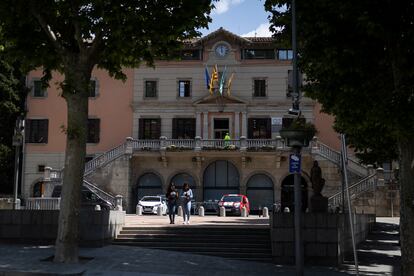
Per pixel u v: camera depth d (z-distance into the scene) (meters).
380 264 16.16
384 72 13.43
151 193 44.97
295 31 13.70
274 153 43.25
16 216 17.78
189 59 46.53
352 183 41.78
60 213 14.32
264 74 45.81
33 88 46.91
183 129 45.84
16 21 14.86
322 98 14.62
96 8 14.19
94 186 41.59
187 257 15.77
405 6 12.55
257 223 23.72
